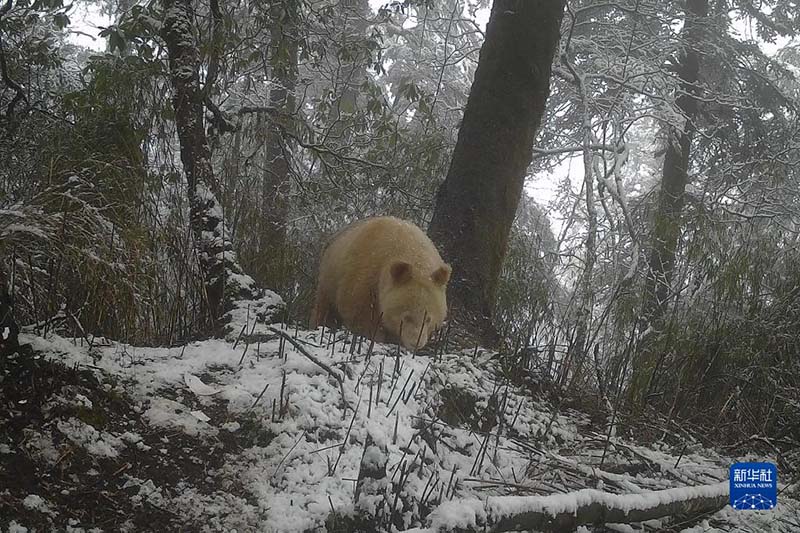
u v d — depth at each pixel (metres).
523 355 5.60
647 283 8.04
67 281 4.28
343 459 3.37
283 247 7.00
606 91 13.38
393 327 4.91
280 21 7.89
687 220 8.12
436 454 3.77
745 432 5.70
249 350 4.31
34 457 2.84
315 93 13.94
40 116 6.71
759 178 12.52
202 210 5.65
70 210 4.41
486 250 6.29
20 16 7.80
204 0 7.59
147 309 4.73
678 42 13.20
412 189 8.72
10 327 3.14
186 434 3.33
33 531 2.54
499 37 6.56
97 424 3.17
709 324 6.58
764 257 7.27
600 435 4.89
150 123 6.45
